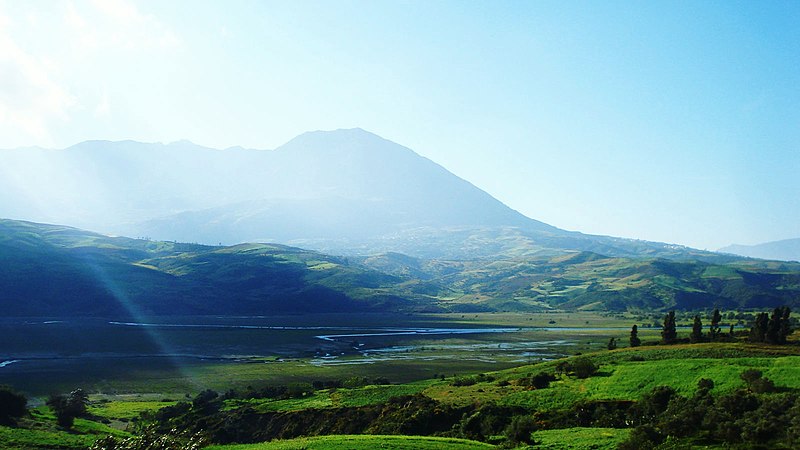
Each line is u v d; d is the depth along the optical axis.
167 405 105.75
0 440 68.75
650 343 133.25
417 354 182.75
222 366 156.75
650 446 54.38
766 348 102.19
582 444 59.41
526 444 62.59
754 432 50.03
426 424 76.75
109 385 129.12
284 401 98.25
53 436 74.31
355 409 87.81
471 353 183.75
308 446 62.56
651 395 70.12
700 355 96.81
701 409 57.62
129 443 51.28
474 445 62.97
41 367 151.25
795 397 58.25
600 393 77.25
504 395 84.56
